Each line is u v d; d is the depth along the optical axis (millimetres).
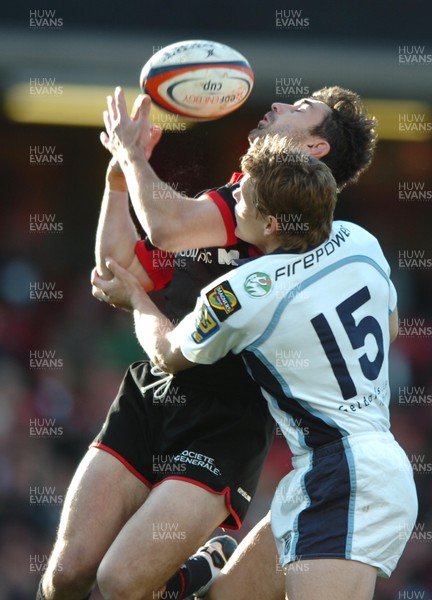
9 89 30891
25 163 39844
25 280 37719
